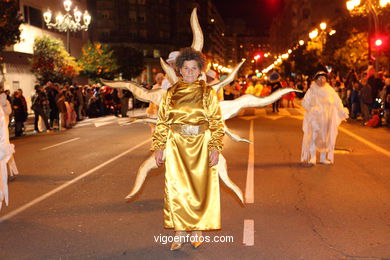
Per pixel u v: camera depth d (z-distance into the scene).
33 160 12.00
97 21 88.44
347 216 6.27
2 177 6.87
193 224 4.93
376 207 6.71
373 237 5.42
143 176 5.57
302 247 5.13
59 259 4.94
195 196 4.93
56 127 22.92
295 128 18.22
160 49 95.50
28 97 37.19
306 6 89.19
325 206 6.79
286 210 6.61
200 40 6.07
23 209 7.03
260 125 19.66
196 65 4.89
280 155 11.55
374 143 13.48
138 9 91.50
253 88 34.50
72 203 7.28
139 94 6.10
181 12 104.00
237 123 20.70
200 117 4.88
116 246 5.28
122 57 71.94
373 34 31.56
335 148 12.59
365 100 19.22
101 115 30.28
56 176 9.58
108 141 15.59
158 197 7.49
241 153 11.93
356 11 31.00
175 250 5.11
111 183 8.66
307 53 54.09
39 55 37.84
